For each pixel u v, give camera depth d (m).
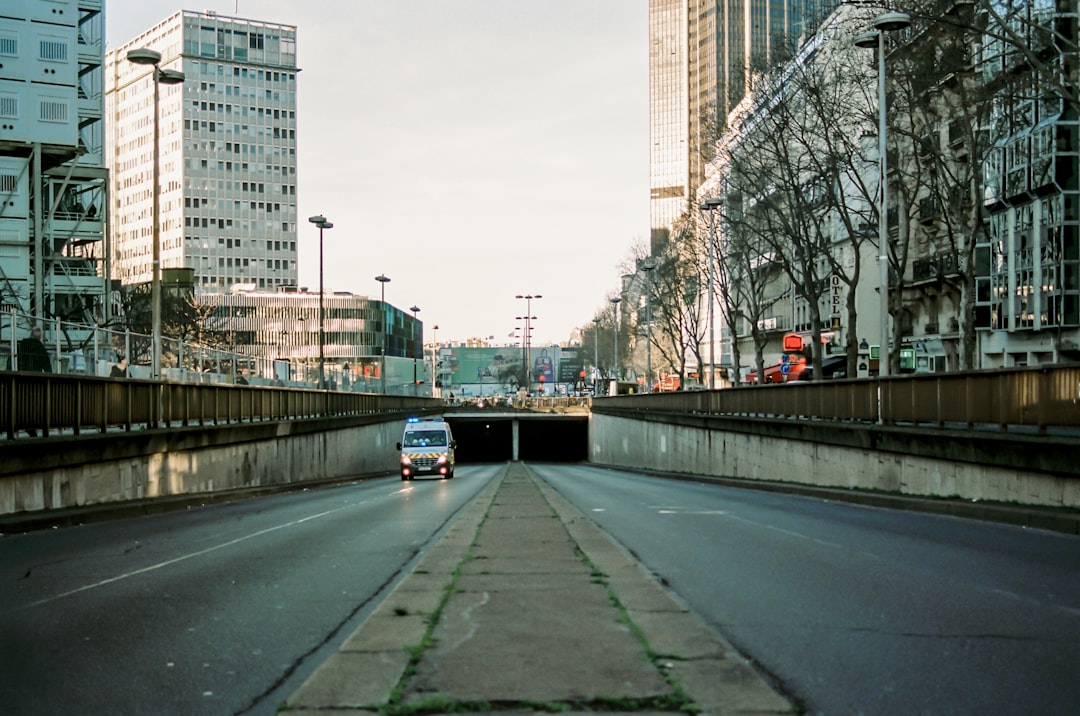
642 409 65.94
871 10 36.62
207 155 194.88
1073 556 12.20
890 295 61.28
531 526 15.12
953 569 11.06
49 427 19.44
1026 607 8.66
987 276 50.00
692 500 25.05
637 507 21.91
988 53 34.75
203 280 194.12
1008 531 15.43
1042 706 5.61
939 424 21.70
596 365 138.00
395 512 21.38
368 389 69.44
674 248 79.62
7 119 70.25
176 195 193.25
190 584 10.43
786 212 57.91
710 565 11.42
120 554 13.38
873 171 63.75
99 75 76.88
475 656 6.33
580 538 13.27
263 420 36.31
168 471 26.23
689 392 51.56
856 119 43.53
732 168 52.56
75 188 77.75
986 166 47.59
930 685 6.03
